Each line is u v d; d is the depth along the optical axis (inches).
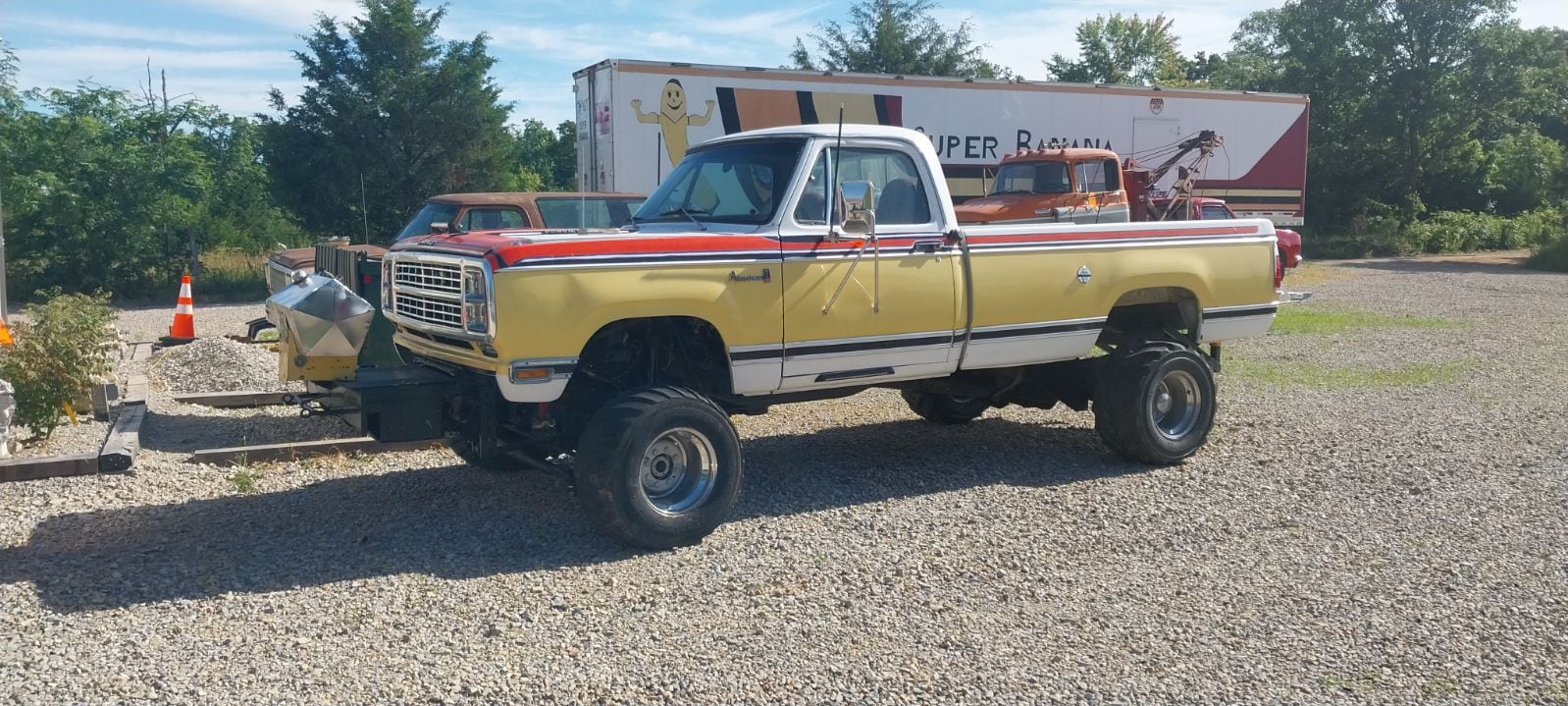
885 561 228.1
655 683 169.9
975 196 816.9
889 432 355.6
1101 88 864.9
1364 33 1585.9
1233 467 307.3
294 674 171.9
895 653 182.2
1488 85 1582.2
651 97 687.7
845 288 255.0
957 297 271.0
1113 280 296.2
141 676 170.4
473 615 197.2
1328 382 449.7
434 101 986.7
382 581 213.6
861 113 761.6
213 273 936.9
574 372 247.3
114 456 284.2
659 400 231.9
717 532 247.6
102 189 871.7
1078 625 194.7
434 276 242.2
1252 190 985.5
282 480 289.1
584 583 214.1
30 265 864.3
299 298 234.5
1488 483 289.4
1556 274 1099.3
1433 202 1777.8
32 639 184.1
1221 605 205.0
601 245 225.8
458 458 313.6
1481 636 191.0
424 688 167.3
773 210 252.1
